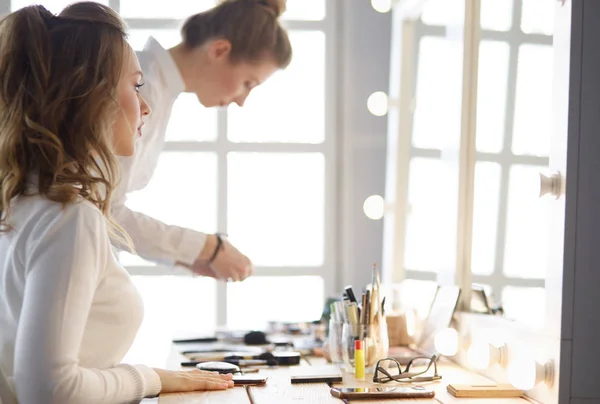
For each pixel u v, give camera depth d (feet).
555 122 3.77
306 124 10.15
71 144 3.59
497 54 4.93
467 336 4.97
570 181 3.62
